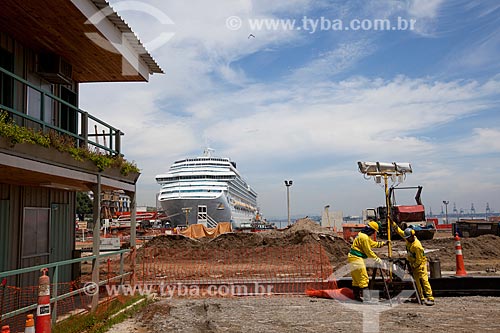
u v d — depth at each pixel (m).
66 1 8.45
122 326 8.69
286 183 46.16
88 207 77.44
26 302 10.07
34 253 10.65
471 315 9.09
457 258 13.71
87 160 9.70
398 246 26.53
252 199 87.00
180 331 8.19
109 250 11.91
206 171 59.12
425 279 10.41
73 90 13.17
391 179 12.03
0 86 9.60
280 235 26.09
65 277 12.07
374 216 31.92
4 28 9.61
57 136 8.68
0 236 9.43
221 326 8.49
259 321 8.87
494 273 15.14
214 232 35.59
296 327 8.30
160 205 60.34
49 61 11.03
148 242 24.88
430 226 30.19
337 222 42.12
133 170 12.11
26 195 10.43
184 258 22.47
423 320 8.68
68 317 8.86
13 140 7.21
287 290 12.88
